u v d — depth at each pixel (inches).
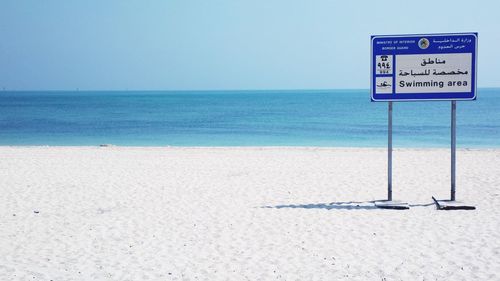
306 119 2235.5
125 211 442.6
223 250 328.2
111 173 648.4
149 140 1402.6
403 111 2783.0
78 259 313.6
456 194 495.5
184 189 539.2
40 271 291.9
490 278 268.8
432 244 332.5
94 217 422.3
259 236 359.6
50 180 596.4
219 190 532.1
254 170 666.2
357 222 393.1
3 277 282.0
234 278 276.4
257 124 1985.7
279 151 893.2
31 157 815.7
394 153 844.0
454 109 440.1
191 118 2410.2
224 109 3348.9
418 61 434.0
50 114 2817.4
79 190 537.0
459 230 364.2
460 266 289.0
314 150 911.0
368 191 519.5
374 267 290.5
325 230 371.6
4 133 1651.1
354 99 5669.3
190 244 342.6
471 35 425.4
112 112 3029.0
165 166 709.3
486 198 474.6
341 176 611.8
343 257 309.9
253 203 468.8
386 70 438.6
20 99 6358.3
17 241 354.6
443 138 1373.0
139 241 351.6
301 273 282.8
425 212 423.2
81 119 2379.4
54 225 397.4
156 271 289.6
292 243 341.1
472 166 679.7
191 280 274.4
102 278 279.4
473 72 428.5
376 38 436.8
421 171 643.5
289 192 518.6
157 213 433.1
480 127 1708.9
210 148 956.6
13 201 484.7
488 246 324.8
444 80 432.8
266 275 280.4
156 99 6294.3
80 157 817.5
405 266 291.3
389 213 421.7
